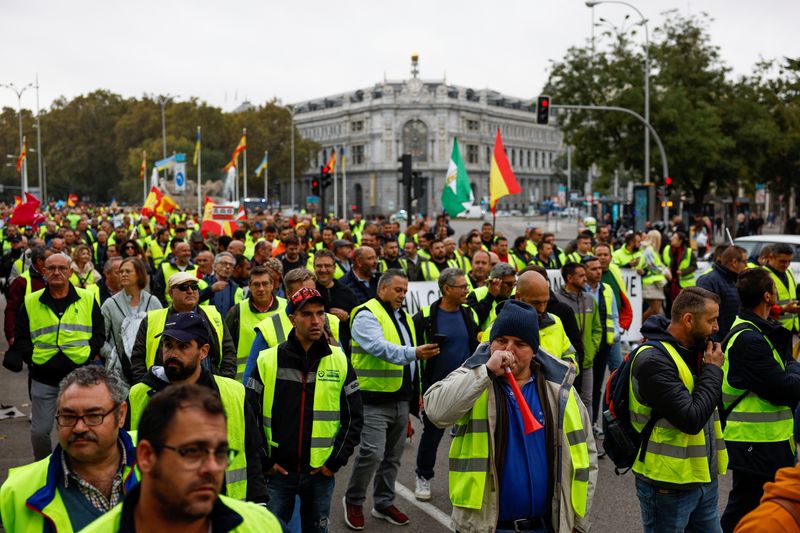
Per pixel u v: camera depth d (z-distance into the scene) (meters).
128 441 3.45
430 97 122.00
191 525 2.27
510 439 3.93
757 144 38.69
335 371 4.86
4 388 11.00
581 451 3.93
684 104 36.16
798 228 30.39
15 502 3.21
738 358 5.14
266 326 5.68
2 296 19.78
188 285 5.68
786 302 8.00
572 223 78.94
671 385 4.25
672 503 4.44
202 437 2.17
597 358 8.31
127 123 99.06
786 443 5.23
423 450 6.70
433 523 6.24
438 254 12.13
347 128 131.00
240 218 24.36
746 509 5.34
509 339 3.88
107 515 2.35
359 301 8.83
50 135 108.94
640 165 38.09
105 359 7.53
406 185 20.42
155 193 25.27
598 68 37.34
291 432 4.77
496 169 17.08
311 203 83.50
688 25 39.78
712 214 47.72
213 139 96.56
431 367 6.64
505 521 3.93
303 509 5.02
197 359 4.16
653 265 13.30
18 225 16.67
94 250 17.89
